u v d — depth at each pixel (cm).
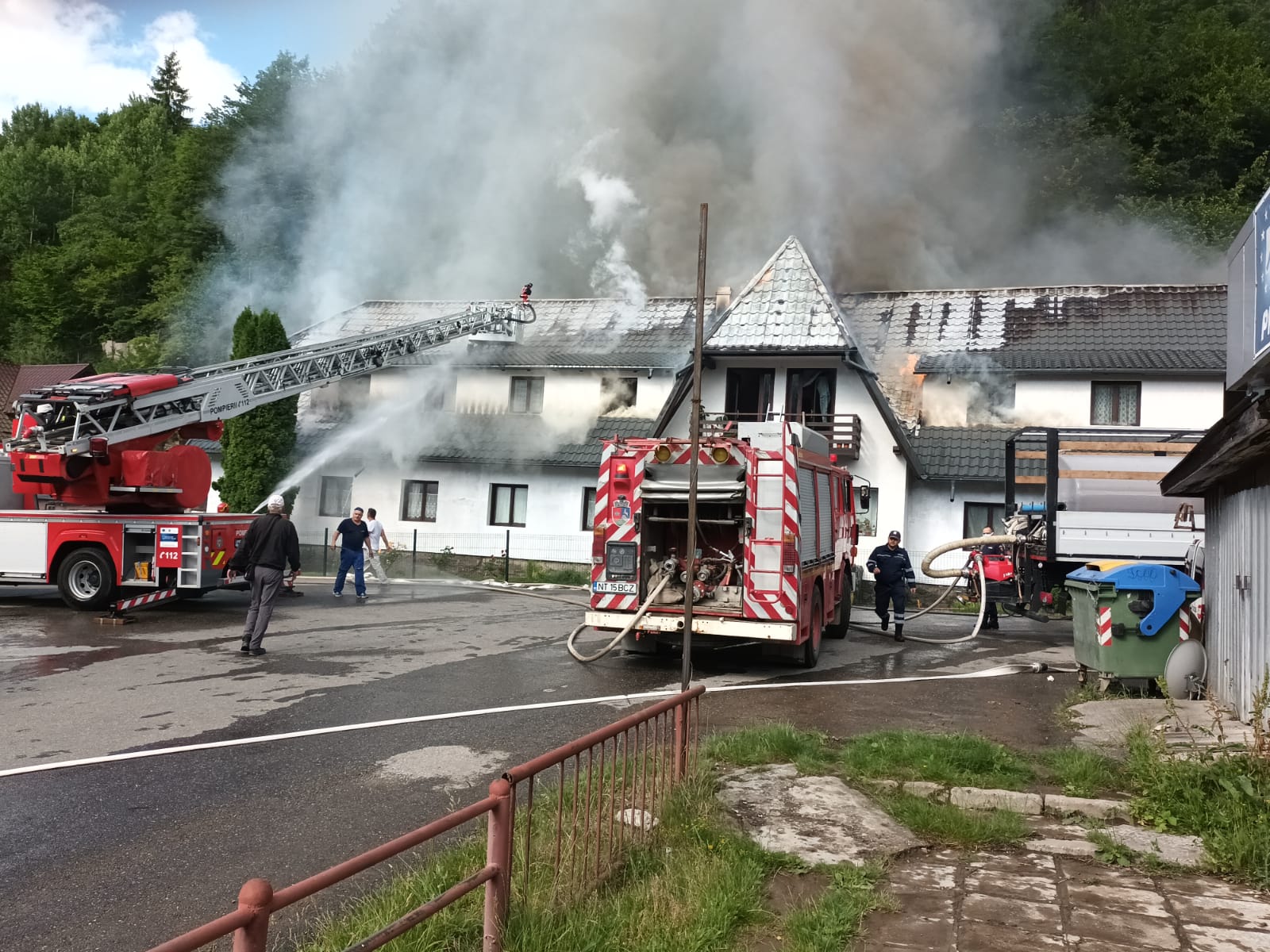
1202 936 383
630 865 425
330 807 546
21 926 395
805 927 378
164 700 817
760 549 1002
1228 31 3812
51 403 1343
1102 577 880
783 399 2211
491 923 337
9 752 652
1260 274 607
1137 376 2031
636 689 905
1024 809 543
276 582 1052
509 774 343
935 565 2042
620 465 1052
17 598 1489
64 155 5512
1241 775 515
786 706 834
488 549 2358
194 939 210
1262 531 700
